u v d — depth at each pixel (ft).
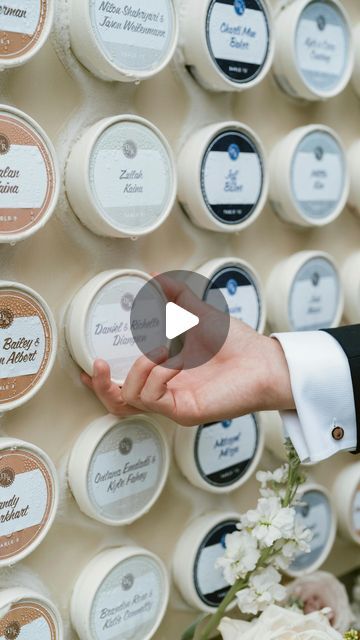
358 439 2.10
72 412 2.11
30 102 1.90
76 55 1.97
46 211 1.86
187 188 2.24
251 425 2.51
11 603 1.94
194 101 2.28
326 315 2.70
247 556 2.20
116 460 2.15
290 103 2.56
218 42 2.18
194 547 2.39
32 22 1.79
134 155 2.03
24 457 1.93
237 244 2.49
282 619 2.14
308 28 2.44
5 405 1.86
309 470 2.82
